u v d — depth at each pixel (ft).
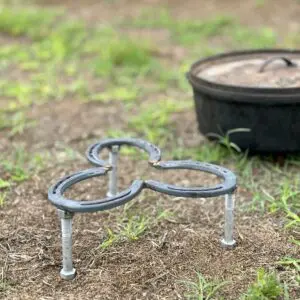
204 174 4.77
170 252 3.83
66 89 6.49
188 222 4.13
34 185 4.60
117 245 3.89
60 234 4.02
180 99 6.21
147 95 6.36
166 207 4.30
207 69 4.95
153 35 8.78
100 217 4.19
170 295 3.50
